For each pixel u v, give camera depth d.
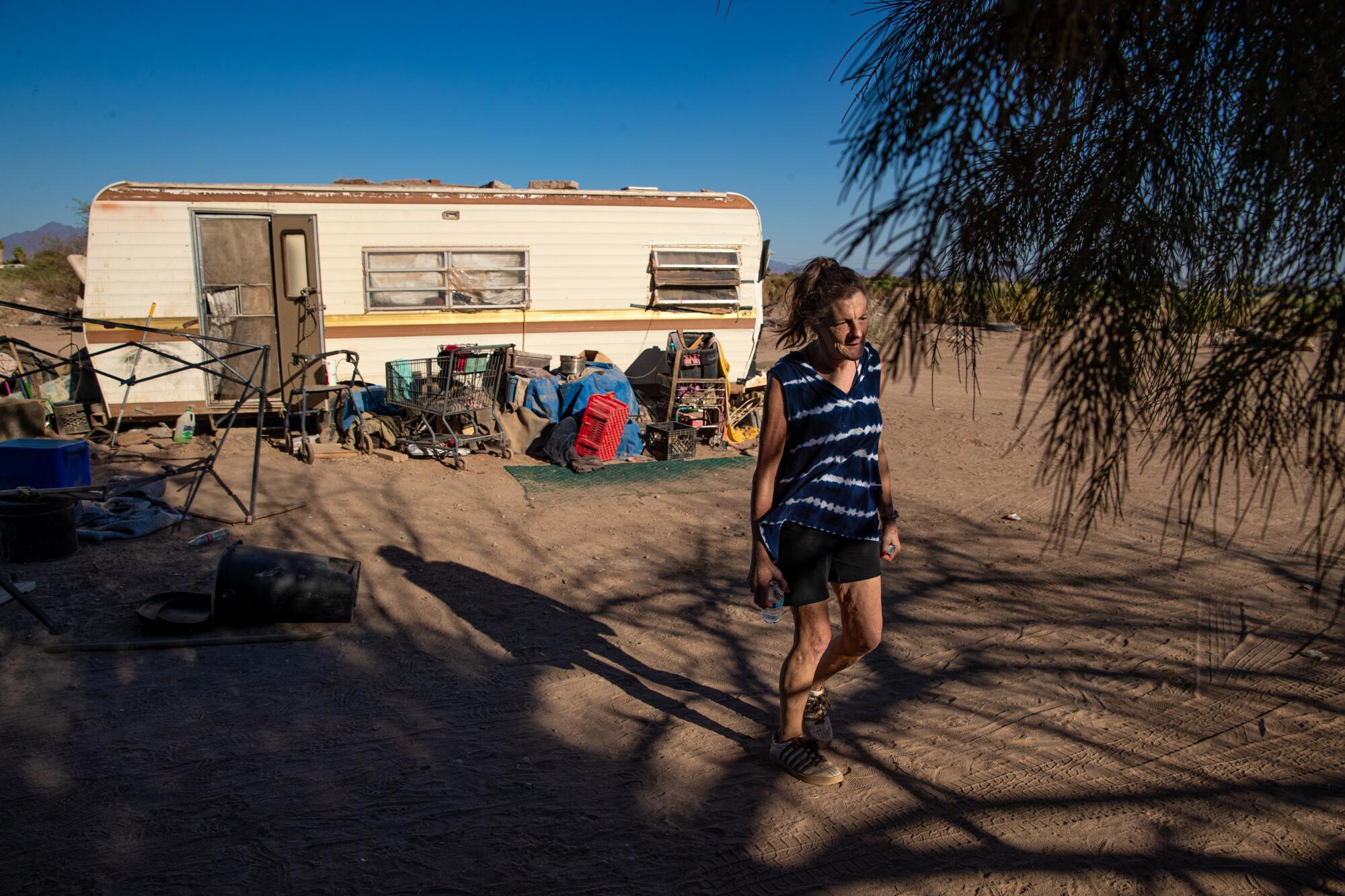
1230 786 3.38
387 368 9.07
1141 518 7.14
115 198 8.79
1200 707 4.05
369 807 3.12
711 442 10.29
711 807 3.17
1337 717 3.97
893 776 3.41
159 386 9.20
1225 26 1.32
